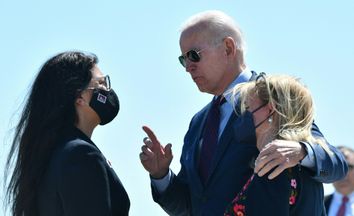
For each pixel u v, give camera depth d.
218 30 5.63
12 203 4.86
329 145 4.70
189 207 5.53
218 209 5.04
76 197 4.64
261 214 4.33
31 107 4.89
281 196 4.30
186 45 5.67
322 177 4.46
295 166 4.42
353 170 7.19
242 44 5.72
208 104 5.70
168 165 5.55
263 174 4.27
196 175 5.30
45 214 4.77
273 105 4.53
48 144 4.80
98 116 5.01
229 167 5.07
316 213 4.47
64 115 4.87
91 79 4.97
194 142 5.49
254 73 5.69
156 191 5.57
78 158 4.70
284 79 4.59
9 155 4.91
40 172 4.79
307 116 4.55
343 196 7.25
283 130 4.48
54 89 4.88
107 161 4.92
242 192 4.43
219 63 5.63
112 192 4.84
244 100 4.65
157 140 5.56
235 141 5.12
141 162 5.57
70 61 4.95
